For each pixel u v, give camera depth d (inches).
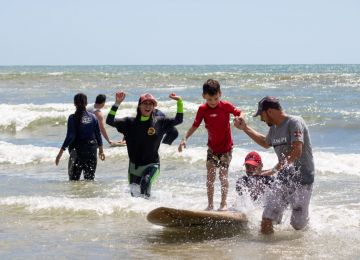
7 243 328.5
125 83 2425.0
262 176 374.0
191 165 627.5
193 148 712.4
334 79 2490.2
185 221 354.0
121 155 681.0
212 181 413.4
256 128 940.0
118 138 853.2
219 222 358.0
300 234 346.3
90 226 366.6
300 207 350.3
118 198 438.9
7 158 695.1
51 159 690.2
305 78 2576.3
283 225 368.5
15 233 350.3
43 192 494.9
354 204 425.7
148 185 443.2
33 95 1791.3
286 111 1186.6
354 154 645.9
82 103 556.1
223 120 410.9
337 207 416.2
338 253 303.3
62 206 406.6
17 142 861.8
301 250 311.1
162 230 358.6
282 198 348.5
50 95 1788.9
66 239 337.1
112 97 1731.1
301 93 1738.4
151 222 354.6
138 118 448.5
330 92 1765.5
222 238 341.4
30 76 2844.5
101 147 566.9
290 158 336.8
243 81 2432.3
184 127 942.4
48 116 1058.1
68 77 2824.8
